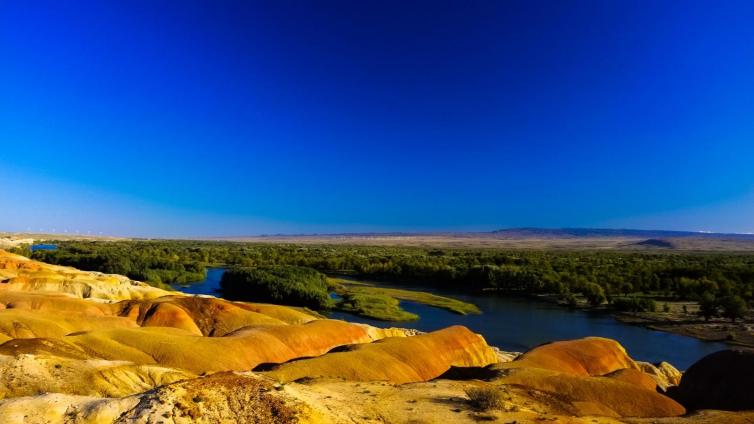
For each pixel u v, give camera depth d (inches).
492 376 1149.1
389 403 834.8
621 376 1339.8
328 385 960.9
